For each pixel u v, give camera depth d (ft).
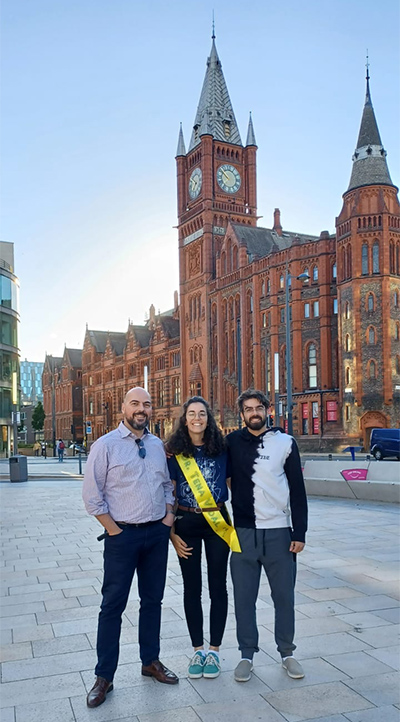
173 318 291.58
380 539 34.58
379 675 16.30
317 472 57.41
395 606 22.20
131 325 309.42
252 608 16.83
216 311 228.22
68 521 45.24
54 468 118.32
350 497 52.60
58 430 404.77
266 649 18.56
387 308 153.38
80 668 17.29
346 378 158.81
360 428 154.81
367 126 162.71
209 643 18.42
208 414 16.89
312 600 22.99
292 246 180.45
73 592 25.35
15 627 20.93
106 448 16.14
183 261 254.47
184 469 16.72
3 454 180.96
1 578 27.84
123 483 16.07
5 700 15.28
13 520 45.93
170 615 22.17
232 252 219.41
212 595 16.94
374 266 155.94
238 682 16.11
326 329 170.91
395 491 49.29
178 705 14.88
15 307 190.60
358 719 13.94
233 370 214.28
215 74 257.14
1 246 219.82
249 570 16.87
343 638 19.03
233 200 247.29
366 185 157.58
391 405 152.15
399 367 154.71
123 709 14.71
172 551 33.99
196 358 241.96
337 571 27.32
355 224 157.17
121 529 16.08
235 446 17.15
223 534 16.61
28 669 17.25
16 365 190.49
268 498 16.74
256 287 197.06
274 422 146.72
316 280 175.63
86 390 360.89
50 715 14.43
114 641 15.81
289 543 16.90
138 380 295.48
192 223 250.37
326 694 15.25
